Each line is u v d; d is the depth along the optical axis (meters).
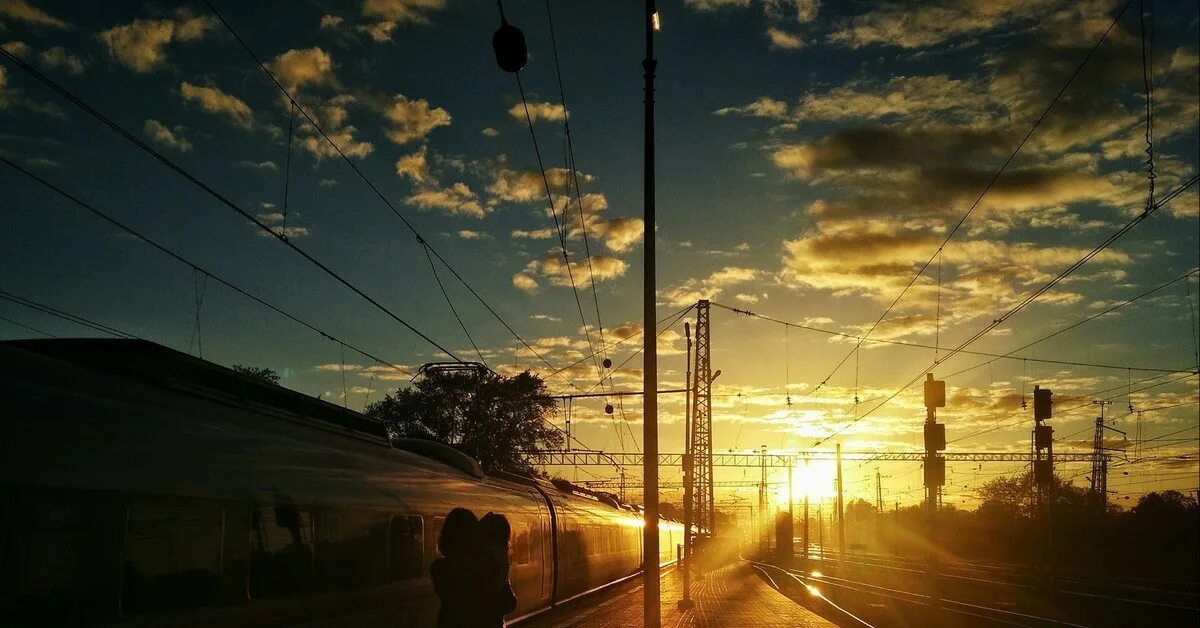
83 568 7.32
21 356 7.46
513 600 8.27
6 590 6.52
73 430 7.46
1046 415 39.31
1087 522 81.19
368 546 13.34
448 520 8.23
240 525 9.80
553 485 32.03
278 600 10.55
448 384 58.78
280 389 11.96
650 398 17.52
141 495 8.11
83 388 7.96
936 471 31.09
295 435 11.87
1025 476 107.75
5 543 6.54
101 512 7.58
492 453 59.00
